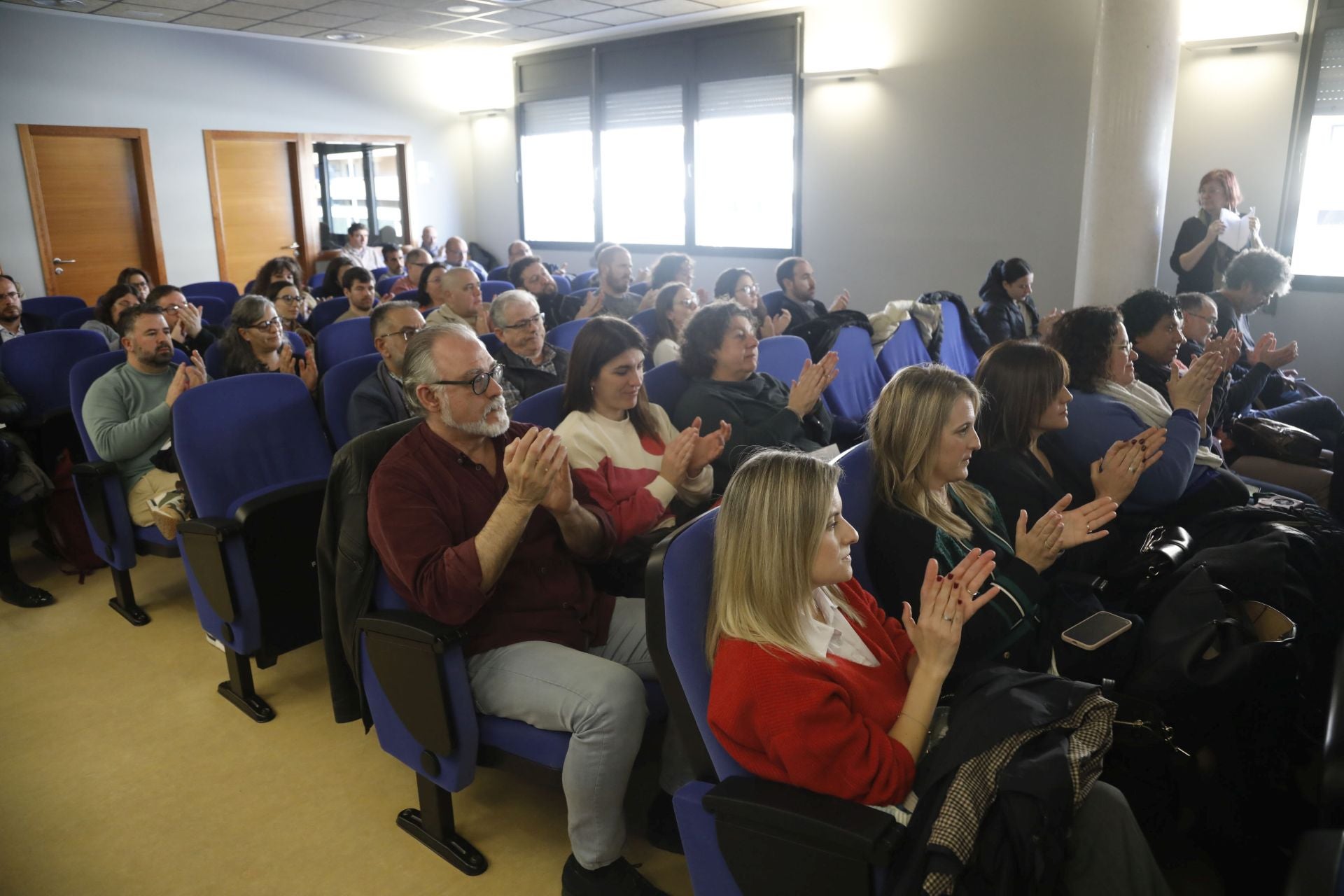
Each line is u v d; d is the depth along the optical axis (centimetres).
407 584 163
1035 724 122
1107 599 208
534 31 841
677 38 792
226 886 179
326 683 261
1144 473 231
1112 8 481
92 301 805
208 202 853
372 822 199
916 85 660
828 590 148
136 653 279
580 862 168
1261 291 381
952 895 111
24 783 213
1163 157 496
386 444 181
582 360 221
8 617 305
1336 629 198
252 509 223
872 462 176
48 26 743
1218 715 163
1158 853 174
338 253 886
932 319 412
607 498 210
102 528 284
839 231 727
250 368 326
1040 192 615
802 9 709
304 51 888
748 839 122
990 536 184
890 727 133
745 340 258
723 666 125
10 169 741
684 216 829
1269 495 267
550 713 162
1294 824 166
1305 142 509
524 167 972
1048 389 205
